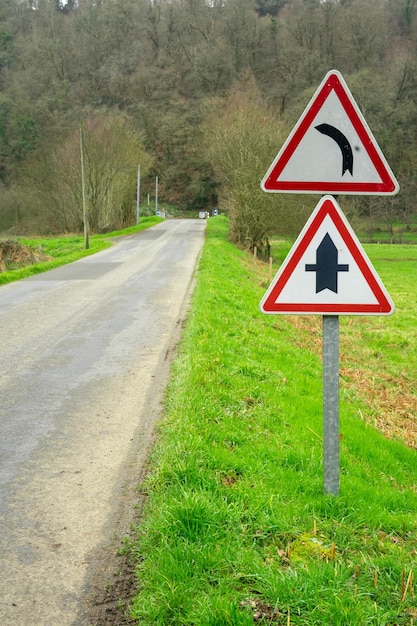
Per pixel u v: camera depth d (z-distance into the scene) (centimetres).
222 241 3616
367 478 506
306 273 362
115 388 670
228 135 3525
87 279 1867
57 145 5647
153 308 1255
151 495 382
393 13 8669
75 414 578
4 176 7444
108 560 319
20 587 297
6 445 496
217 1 9925
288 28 8850
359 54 7912
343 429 623
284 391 698
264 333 1068
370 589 292
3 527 356
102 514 370
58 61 8888
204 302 1197
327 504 377
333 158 354
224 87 9500
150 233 4906
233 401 595
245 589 282
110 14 9931
